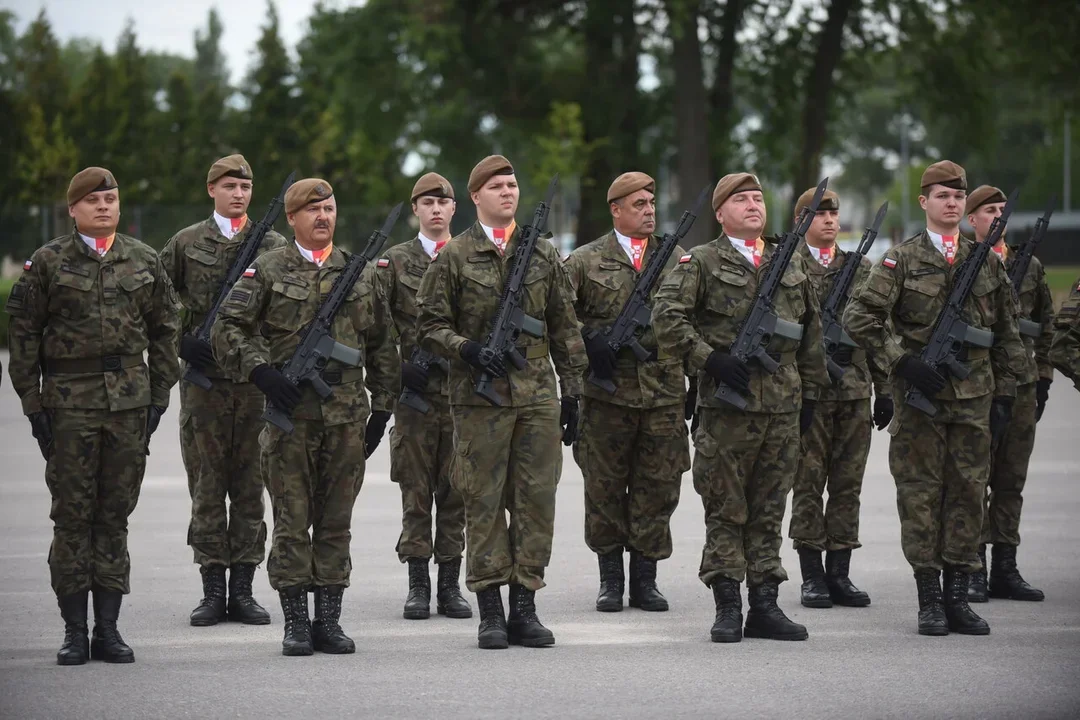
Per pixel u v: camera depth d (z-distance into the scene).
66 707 8.08
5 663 9.18
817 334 10.08
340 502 9.63
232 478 10.77
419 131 51.31
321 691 8.42
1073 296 11.24
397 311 11.38
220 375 10.73
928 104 49.16
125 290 9.38
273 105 58.03
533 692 8.38
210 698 8.27
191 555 12.97
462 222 49.78
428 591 10.94
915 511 10.13
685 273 9.98
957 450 10.17
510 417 9.69
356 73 48.78
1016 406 11.42
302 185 9.65
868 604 11.19
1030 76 48.44
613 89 48.19
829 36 46.47
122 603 11.14
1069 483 17.00
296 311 9.59
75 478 9.23
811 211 9.96
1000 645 9.62
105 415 9.30
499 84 48.09
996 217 11.39
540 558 9.77
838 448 11.44
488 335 9.74
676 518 14.88
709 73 55.16
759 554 9.95
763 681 8.63
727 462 9.81
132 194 59.19
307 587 9.66
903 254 10.44
